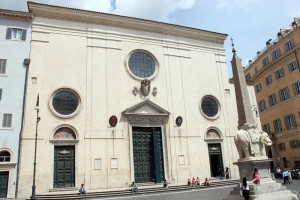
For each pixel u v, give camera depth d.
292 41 38.25
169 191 25.22
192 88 32.53
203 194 21.77
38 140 24.27
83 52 28.34
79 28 28.86
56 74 26.66
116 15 30.39
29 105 24.70
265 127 45.16
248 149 15.41
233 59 18.19
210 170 30.58
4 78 24.42
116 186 25.95
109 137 26.89
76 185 24.61
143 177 27.91
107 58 29.16
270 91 43.44
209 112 32.97
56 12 28.16
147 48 31.62
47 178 23.83
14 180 22.59
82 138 25.92
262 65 45.03
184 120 30.89
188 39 34.28
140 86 29.89
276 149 42.19
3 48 25.14
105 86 28.22
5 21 25.94
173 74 32.06
